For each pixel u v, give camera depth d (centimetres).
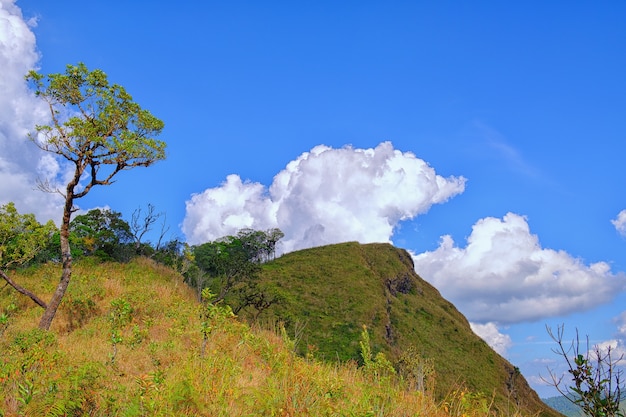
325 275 7806
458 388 747
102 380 660
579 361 409
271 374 875
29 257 2094
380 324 6425
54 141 1589
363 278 7981
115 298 2045
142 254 4166
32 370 734
